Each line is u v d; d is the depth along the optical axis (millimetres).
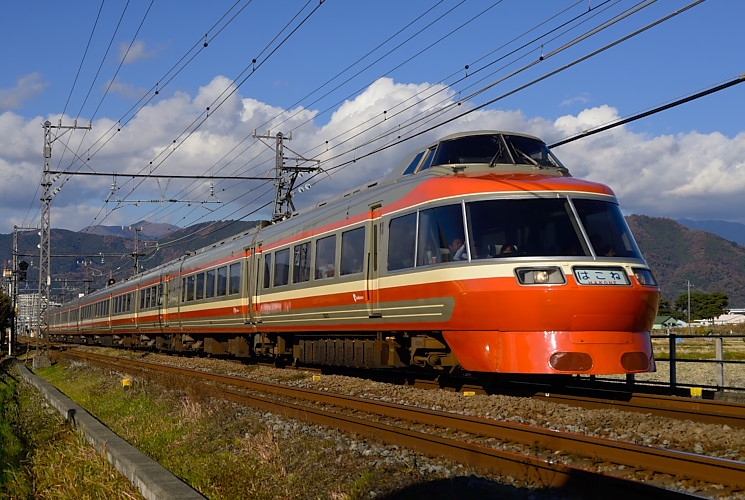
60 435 10148
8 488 7215
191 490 5688
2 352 52906
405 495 5840
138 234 50000
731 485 5516
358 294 13320
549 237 10273
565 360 9844
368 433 8188
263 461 7457
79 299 52344
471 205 10750
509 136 12297
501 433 7770
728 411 8781
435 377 14422
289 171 29922
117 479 7062
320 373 17141
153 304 29141
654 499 5227
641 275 10328
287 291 16469
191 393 12328
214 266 21922
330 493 6152
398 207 12273
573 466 6480
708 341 37500
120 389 15695
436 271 11031
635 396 10133
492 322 10258
